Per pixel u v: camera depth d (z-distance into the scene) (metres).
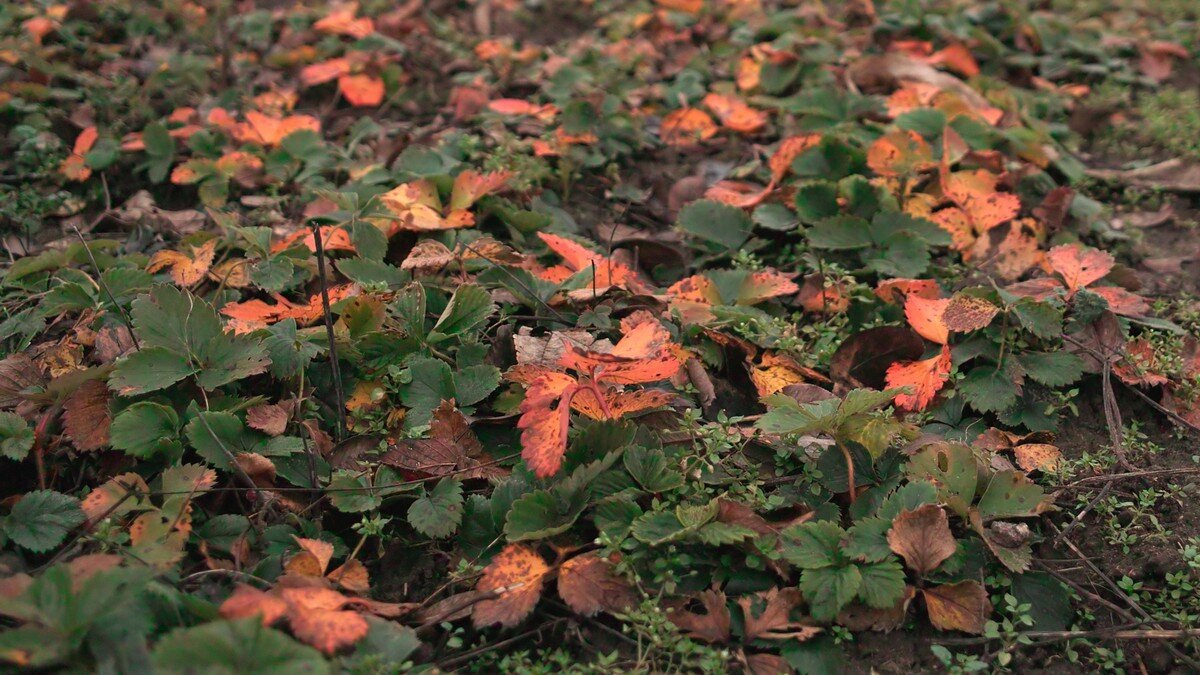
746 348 1.49
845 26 2.16
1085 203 1.73
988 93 1.88
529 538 1.32
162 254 1.53
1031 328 1.46
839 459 1.38
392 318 1.46
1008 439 1.44
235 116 1.83
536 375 1.40
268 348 1.41
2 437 1.34
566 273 1.55
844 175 1.70
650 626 1.28
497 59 1.94
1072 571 1.36
